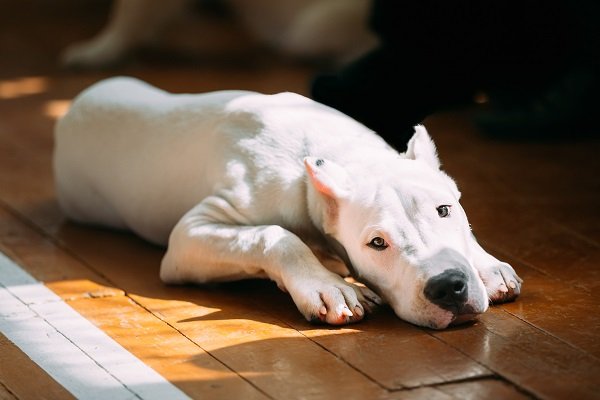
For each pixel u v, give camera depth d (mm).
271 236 4031
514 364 3518
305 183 4168
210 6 10109
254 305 4172
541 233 4945
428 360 3562
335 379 3455
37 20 10203
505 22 5324
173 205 4621
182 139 4574
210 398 3357
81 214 5242
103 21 10188
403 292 3785
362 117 5207
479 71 5445
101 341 3855
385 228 3770
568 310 3988
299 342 3756
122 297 4324
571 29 5793
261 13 9234
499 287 4004
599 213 5227
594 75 6559
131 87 5148
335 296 3840
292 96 4523
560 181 5793
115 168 4848
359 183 3930
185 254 4262
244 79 8273
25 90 7863
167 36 9508
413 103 5316
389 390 3365
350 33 8680
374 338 3744
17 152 6402
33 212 5457
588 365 3504
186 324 3990
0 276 4582
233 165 4301
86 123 5016
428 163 4074
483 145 6555
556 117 6625
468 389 3365
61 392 3459
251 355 3670
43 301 4289
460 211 3865
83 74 8383
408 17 5203
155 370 3584
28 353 3773
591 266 4504
